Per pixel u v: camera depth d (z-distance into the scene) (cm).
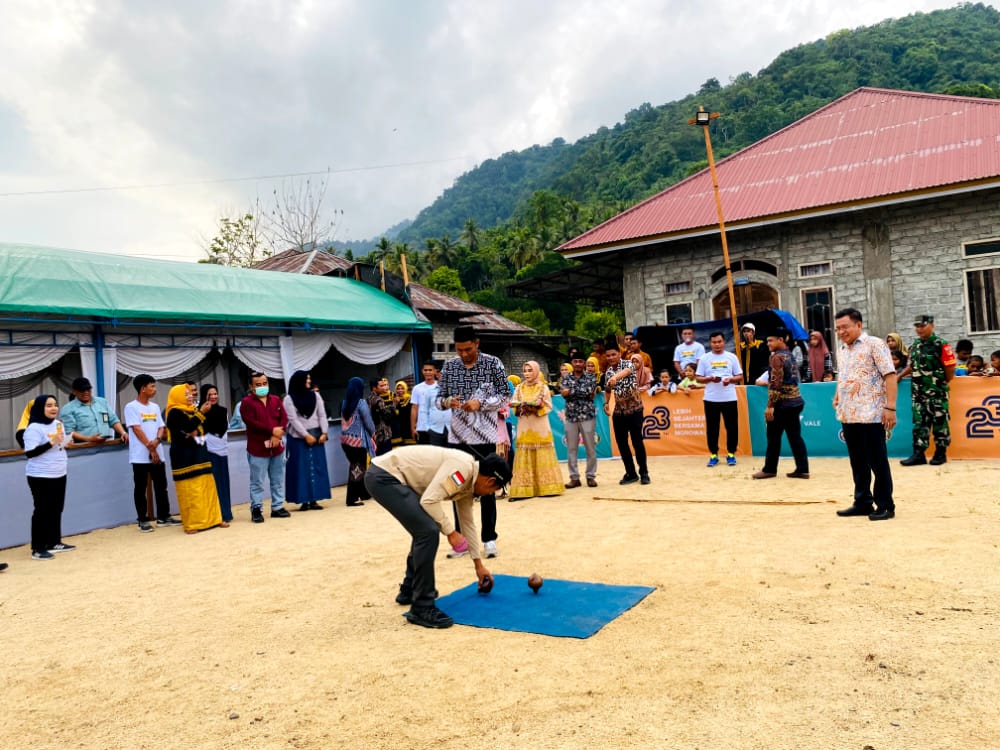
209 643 458
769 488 869
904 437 1038
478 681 360
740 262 1845
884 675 325
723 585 485
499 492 974
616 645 392
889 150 1764
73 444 925
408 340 1504
